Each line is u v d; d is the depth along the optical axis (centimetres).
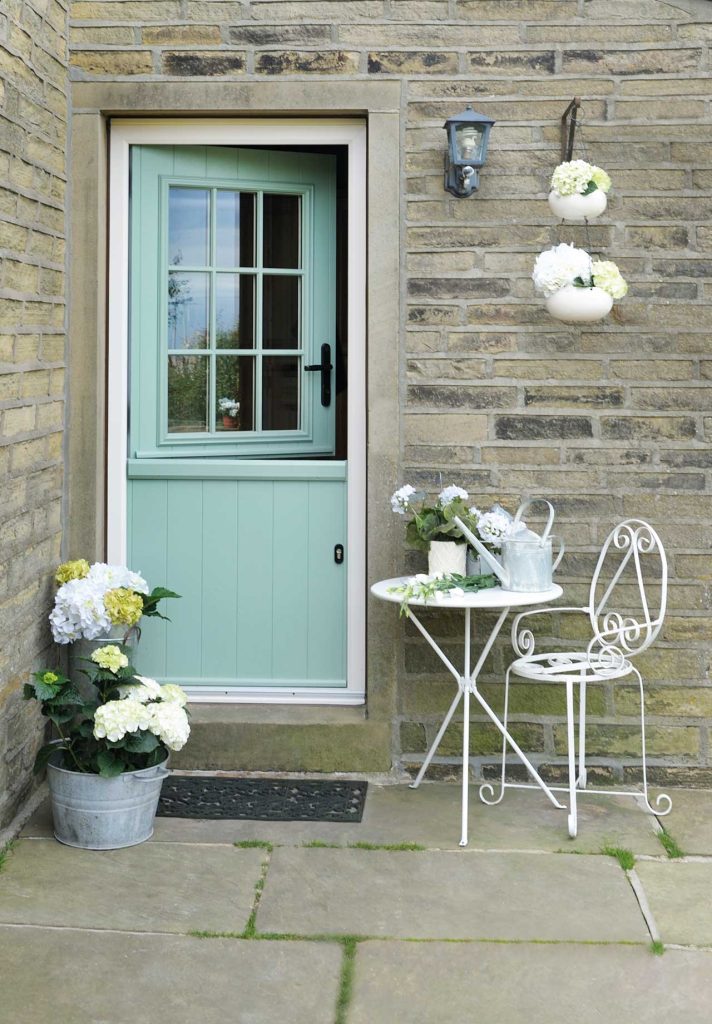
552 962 289
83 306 414
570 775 362
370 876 335
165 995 272
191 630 434
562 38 405
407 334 411
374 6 406
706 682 411
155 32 408
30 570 376
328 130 421
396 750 416
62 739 363
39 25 375
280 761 415
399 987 277
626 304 407
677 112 405
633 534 387
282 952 292
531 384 410
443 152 408
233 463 430
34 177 373
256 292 439
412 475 413
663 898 323
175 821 373
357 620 429
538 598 364
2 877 330
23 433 366
